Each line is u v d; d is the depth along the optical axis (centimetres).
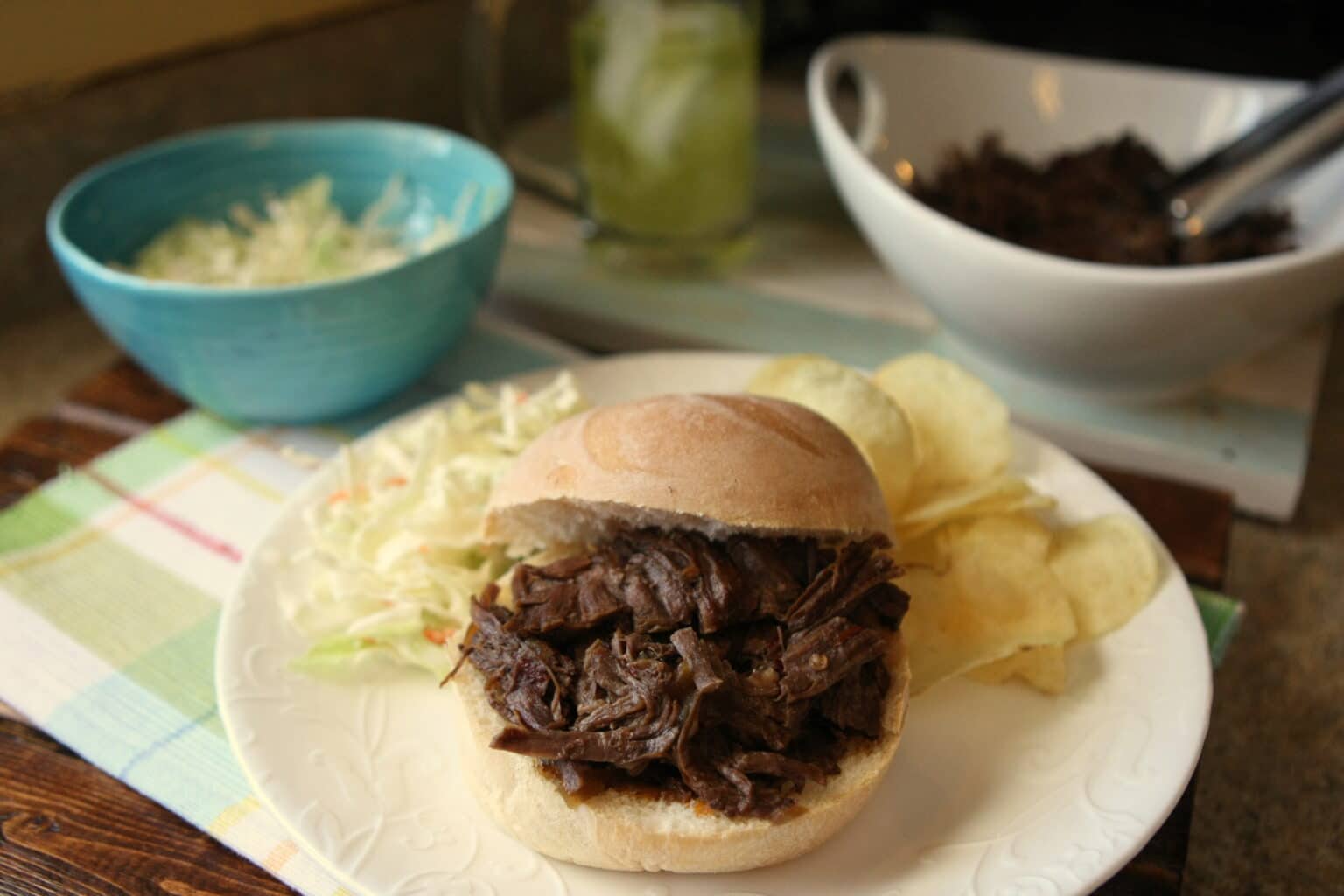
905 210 46
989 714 35
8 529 42
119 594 40
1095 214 50
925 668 36
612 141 55
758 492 34
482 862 31
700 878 31
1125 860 30
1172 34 75
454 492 40
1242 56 72
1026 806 32
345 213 54
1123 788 32
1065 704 35
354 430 48
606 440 35
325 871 31
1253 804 37
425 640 36
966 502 39
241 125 60
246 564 38
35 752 35
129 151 57
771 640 33
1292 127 47
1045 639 35
